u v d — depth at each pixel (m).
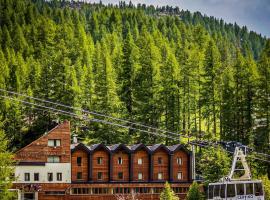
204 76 128.25
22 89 148.62
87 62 194.50
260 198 50.81
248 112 115.56
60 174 99.31
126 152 102.00
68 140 100.50
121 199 96.44
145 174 102.25
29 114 131.00
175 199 87.19
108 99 121.38
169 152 103.00
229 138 115.56
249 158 94.31
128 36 193.75
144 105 124.06
